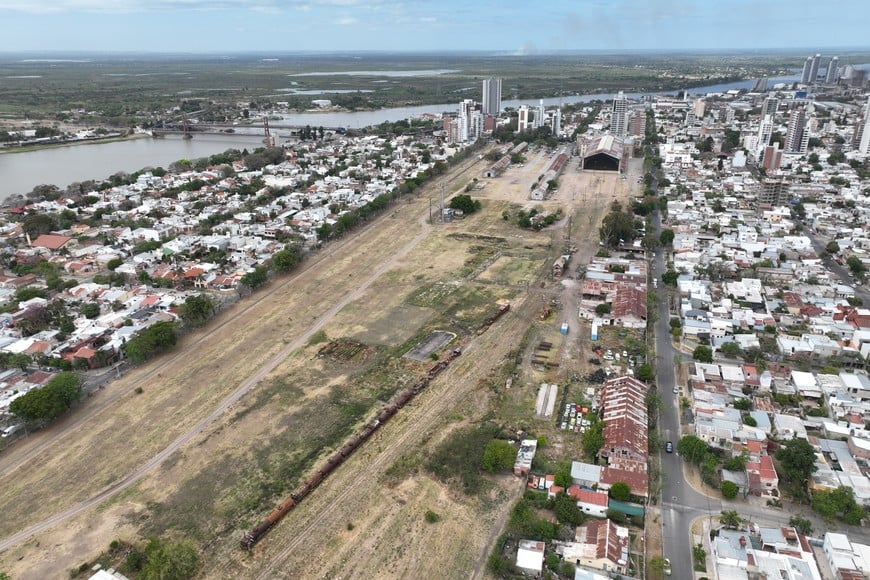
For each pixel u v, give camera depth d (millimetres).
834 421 108688
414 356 136375
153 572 77812
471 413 115438
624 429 103000
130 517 91125
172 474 100188
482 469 99750
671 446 103562
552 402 117625
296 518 90188
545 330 147750
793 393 117938
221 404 119500
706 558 81562
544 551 82500
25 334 147125
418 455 103812
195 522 89812
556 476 95000
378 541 85812
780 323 146625
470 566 81500
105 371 133000
